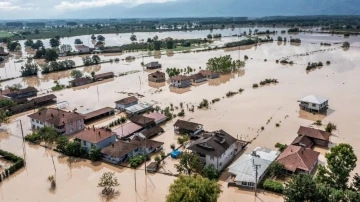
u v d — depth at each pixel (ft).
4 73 570.05
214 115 325.21
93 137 245.24
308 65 536.42
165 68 569.64
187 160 206.69
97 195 192.24
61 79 521.65
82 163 234.38
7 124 319.68
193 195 142.72
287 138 266.16
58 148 250.98
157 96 400.88
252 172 197.98
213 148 214.48
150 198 187.21
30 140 273.95
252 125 295.89
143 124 288.92
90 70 574.97
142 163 231.30
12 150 257.96
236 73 518.37
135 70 561.84
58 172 221.25
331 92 393.29
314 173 205.67
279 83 444.14
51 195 193.47
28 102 370.73
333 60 593.42
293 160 206.39
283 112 328.70
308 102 329.52
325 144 250.37
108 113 337.52
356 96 373.81
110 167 227.20
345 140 259.39
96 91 434.71
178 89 433.48
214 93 407.44
